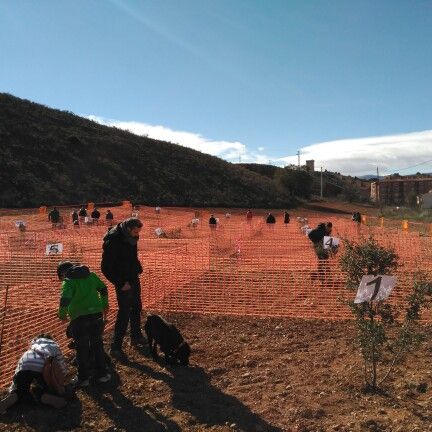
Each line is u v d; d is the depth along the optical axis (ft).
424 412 15.65
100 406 16.81
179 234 77.10
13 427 15.25
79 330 18.08
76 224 82.94
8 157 170.81
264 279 33.01
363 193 409.90
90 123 251.80
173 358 20.48
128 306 21.65
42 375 16.61
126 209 144.36
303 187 280.10
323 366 20.11
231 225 95.45
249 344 23.29
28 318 25.13
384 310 17.92
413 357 20.47
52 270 37.73
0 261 40.83
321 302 29.07
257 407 16.51
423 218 154.10
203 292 31.12
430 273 29.48
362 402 16.56
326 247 34.35
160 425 15.52
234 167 277.44
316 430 14.71
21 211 133.18
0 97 222.48
